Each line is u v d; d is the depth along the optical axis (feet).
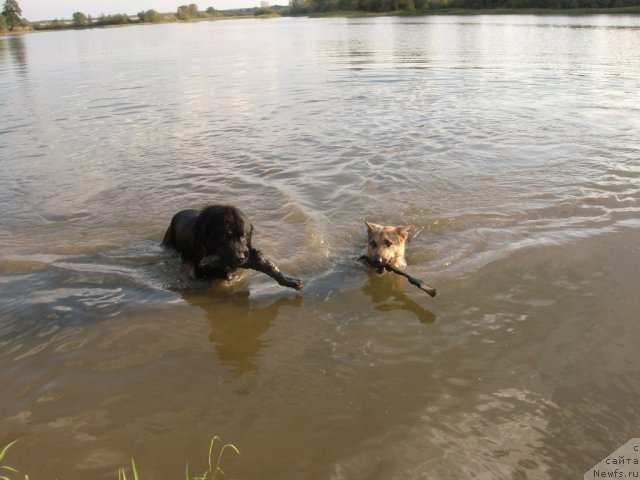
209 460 4.24
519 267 7.05
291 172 11.26
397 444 4.35
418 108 16.87
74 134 15.15
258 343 5.82
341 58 32.40
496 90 19.34
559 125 14.01
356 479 4.04
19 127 16.20
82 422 4.72
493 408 4.68
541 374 5.07
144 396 5.03
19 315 6.43
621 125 13.71
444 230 8.39
